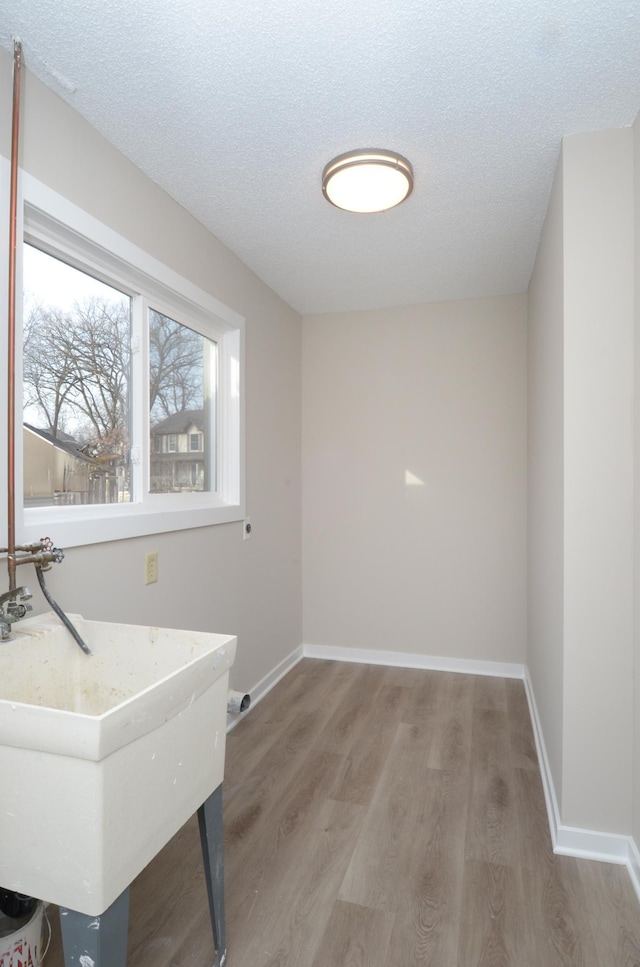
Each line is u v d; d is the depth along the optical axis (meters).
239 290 2.81
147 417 2.13
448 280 3.14
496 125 1.78
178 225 2.25
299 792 2.11
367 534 3.65
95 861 0.88
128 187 1.94
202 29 1.38
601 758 1.77
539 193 2.20
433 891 1.61
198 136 1.82
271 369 3.25
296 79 1.57
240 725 2.69
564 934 1.46
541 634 2.49
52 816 0.90
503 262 2.89
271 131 1.80
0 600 1.28
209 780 1.22
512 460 3.39
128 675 1.36
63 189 1.64
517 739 2.54
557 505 1.96
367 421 3.65
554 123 1.76
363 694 3.08
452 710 2.86
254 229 2.48
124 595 1.92
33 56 1.47
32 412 1.64
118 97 1.63
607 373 1.76
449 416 3.50
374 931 1.46
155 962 1.36
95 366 1.91
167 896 1.58
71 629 1.36
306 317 3.77
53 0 1.30
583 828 1.78
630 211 1.75
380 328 3.62
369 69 1.53
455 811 1.99
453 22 1.37
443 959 1.38
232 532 2.74
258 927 1.47
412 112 1.72
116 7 1.32
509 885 1.63
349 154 1.91
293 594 3.61
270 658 3.23
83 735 0.84
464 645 3.48
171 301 2.30
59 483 1.75
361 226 2.48
